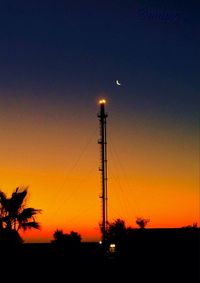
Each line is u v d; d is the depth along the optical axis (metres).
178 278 37.88
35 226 37.38
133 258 40.31
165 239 40.66
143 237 41.19
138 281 36.75
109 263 40.16
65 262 39.62
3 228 36.56
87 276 37.69
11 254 36.34
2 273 35.72
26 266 37.22
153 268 39.56
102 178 41.25
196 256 39.66
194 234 40.53
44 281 35.41
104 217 41.22
